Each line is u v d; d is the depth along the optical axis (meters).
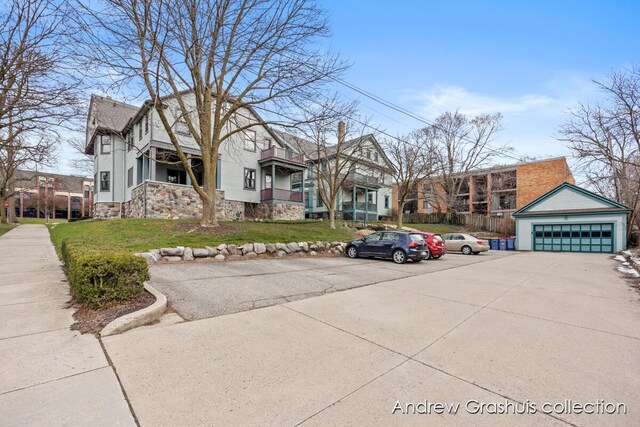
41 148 12.66
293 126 12.13
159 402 2.39
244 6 9.81
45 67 8.31
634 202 20.78
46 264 8.14
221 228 12.20
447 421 2.25
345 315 4.70
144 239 10.15
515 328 4.27
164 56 10.14
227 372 2.88
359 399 2.51
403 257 11.20
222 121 12.16
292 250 11.83
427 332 4.05
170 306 4.80
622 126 12.36
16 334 3.62
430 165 21.88
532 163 30.70
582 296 6.32
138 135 19.56
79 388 2.55
